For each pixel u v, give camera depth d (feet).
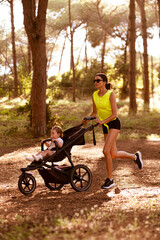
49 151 16.44
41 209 13.04
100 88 16.83
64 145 16.34
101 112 17.06
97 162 26.00
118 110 72.38
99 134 44.04
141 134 45.21
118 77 109.81
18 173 22.13
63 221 10.53
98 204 13.96
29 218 11.03
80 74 117.80
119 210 12.40
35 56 39.55
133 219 10.96
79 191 16.89
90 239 8.27
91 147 34.45
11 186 18.35
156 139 41.01
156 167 23.59
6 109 63.16
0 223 10.67
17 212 12.57
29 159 15.67
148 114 65.21
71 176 16.51
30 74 85.35
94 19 111.65
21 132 43.39
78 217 11.33
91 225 9.41
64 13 110.32
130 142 38.22
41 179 20.13
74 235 8.76
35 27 38.52
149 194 15.76
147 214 11.76
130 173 21.70
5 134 41.73
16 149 33.22
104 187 16.69
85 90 102.99
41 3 38.40
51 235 8.67
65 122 54.65
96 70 110.93
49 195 16.10
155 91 125.70
